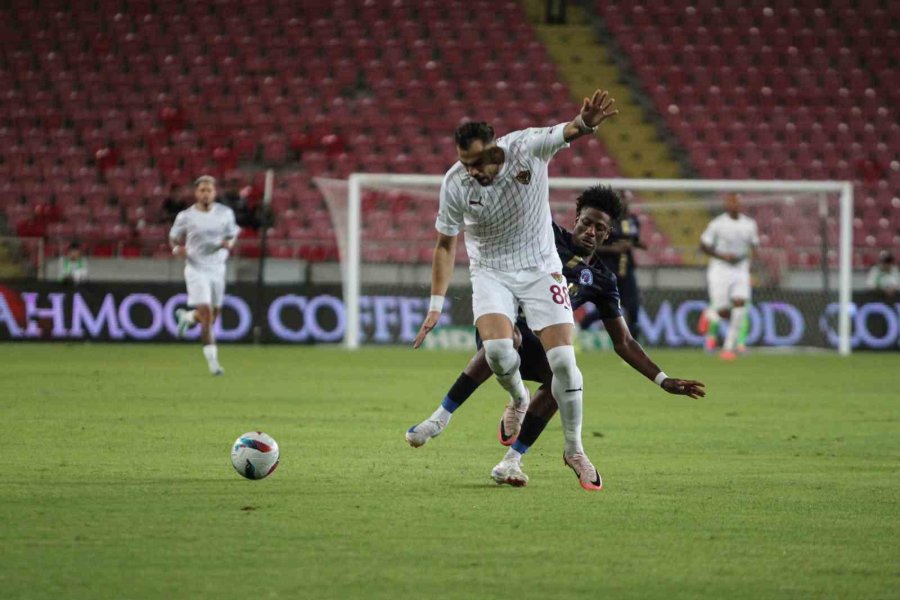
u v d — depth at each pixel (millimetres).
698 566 19219
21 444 33812
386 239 96188
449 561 19359
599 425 41250
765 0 122438
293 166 108938
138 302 89312
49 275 90438
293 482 27469
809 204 99188
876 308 92438
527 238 26578
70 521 22391
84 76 114188
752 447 35406
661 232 104250
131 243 93250
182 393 50656
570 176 109438
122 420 40281
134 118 111250
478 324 26672
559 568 18969
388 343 90375
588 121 25172
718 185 86750
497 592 17406
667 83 116562
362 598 16984
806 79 117312
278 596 17031
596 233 27609
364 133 111375
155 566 18797
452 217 27000
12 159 107938
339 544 20547
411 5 120812
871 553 20281
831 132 113875
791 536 21703
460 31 119312
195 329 89688
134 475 28250
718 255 79938
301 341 89688
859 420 43469
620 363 75812
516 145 26000
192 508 23859
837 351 92062
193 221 60156
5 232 102812
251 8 119688
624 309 71062
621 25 121188
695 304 91438
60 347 84438
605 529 22188
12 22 117375
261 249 90188
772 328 92625
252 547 20234
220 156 108500
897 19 121625
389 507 24234
